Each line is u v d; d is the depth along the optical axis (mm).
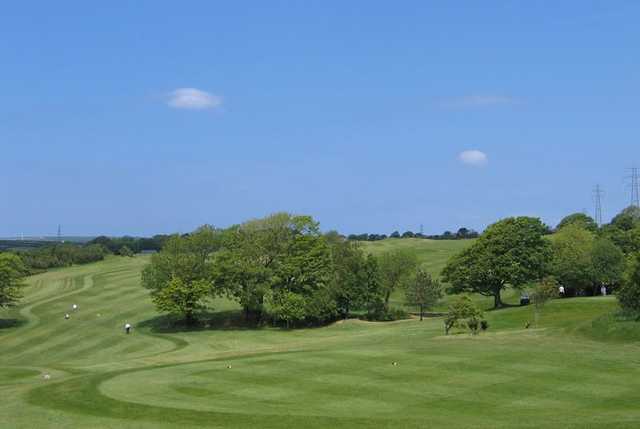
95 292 136375
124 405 33844
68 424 30359
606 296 104500
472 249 106312
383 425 29188
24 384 43281
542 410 33281
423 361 46281
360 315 110062
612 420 29031
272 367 44906
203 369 44688
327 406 34219
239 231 108500
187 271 104188
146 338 92125
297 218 107375
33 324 107125
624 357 47188
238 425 29625
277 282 102188
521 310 91812
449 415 32250
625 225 165375
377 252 176500
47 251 186250
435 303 103125
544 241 105375
